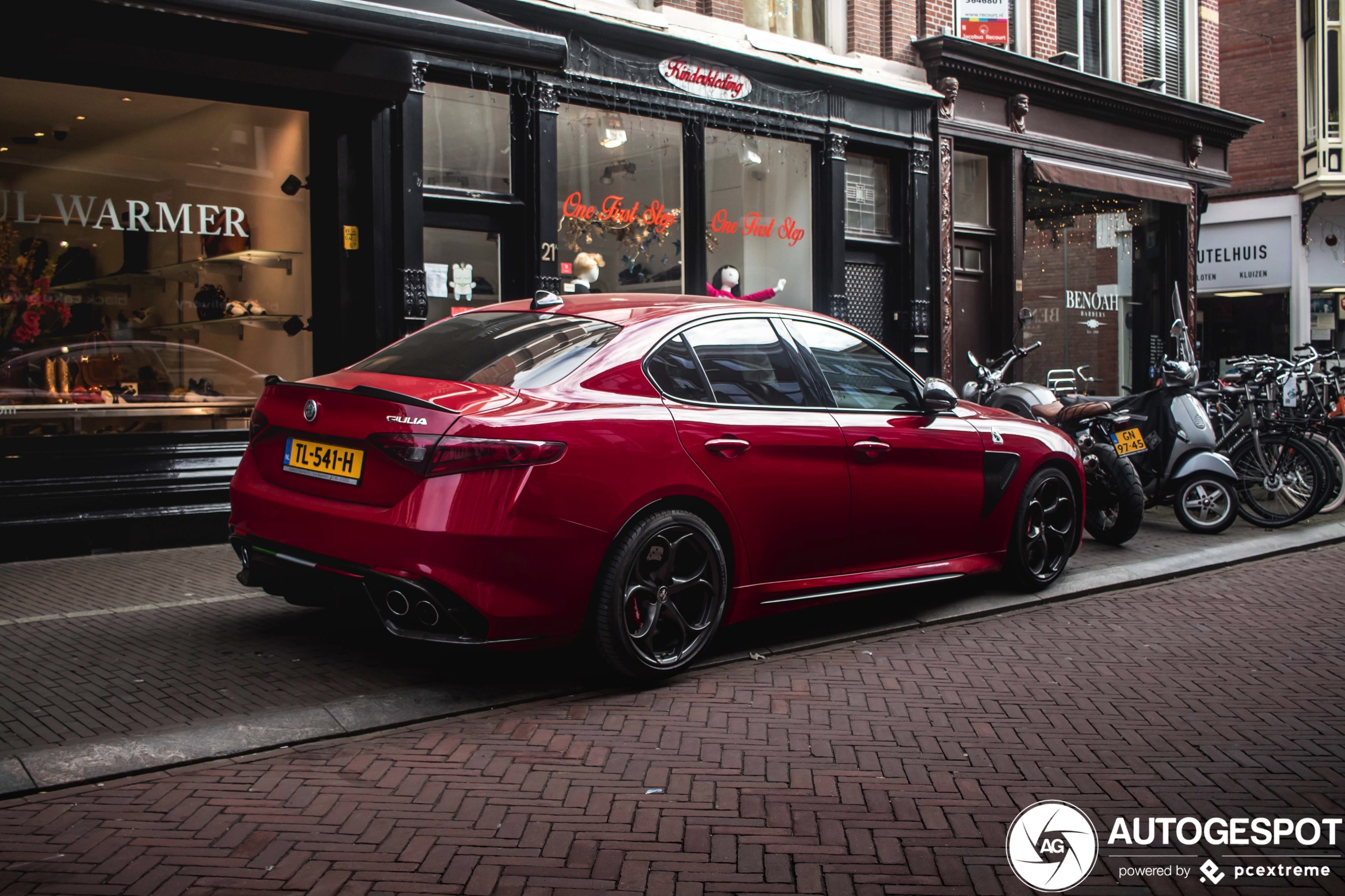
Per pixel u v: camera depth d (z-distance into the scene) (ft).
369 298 27.84
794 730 12.96
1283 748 12.60
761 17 37.29
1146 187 51.37
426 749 12.19
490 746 12.30
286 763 11.75
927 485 17.69
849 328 17.87
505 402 13.17
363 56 26.32
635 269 33.58
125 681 14.06
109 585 19.95
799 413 16.10
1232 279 77.51
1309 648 16.89
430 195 29.01
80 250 24.97
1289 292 75.41
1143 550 24.53
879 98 39.86
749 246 36.83
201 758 11.73
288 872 9.23
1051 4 47.96
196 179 26.45
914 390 18.25
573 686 14.37
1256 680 15.20
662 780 11.39
